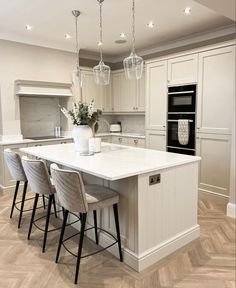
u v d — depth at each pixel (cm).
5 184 438
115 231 250
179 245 261
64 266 234
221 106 375
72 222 306
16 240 283
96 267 232
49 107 541
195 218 279
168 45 508
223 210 359
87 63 595
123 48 543
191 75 409
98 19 372
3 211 367
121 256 238
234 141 328
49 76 493
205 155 402
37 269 231
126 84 578
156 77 467
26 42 458
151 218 233
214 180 395
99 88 589
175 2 316
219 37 427
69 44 506
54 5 322
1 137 449
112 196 228
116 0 309
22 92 448
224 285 208
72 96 528
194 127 412
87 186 259
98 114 310
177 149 442
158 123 473
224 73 368
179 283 210
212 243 271
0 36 429
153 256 235
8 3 316
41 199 411
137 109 555
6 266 236
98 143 306
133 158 269
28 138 495
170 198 249
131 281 213
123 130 646
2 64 436
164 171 240
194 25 404
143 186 223
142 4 321
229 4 247
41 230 296
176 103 436
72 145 379
